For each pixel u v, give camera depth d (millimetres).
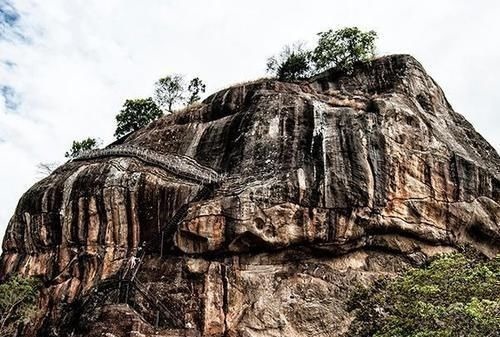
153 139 39250
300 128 33125
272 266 29609
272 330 27406
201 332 27641
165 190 33094
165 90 53281
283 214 29312
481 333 17359
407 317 20234
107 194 33906
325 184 30203
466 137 37156
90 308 29031
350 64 39781
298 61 44250
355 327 25281
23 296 32531
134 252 32281
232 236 29141
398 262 30453
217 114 39500
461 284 20500
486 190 32812
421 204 30953
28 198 38250
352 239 29859
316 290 28844
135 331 23734
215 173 32781
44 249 35938
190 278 29578
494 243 32844
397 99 34406
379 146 31453
